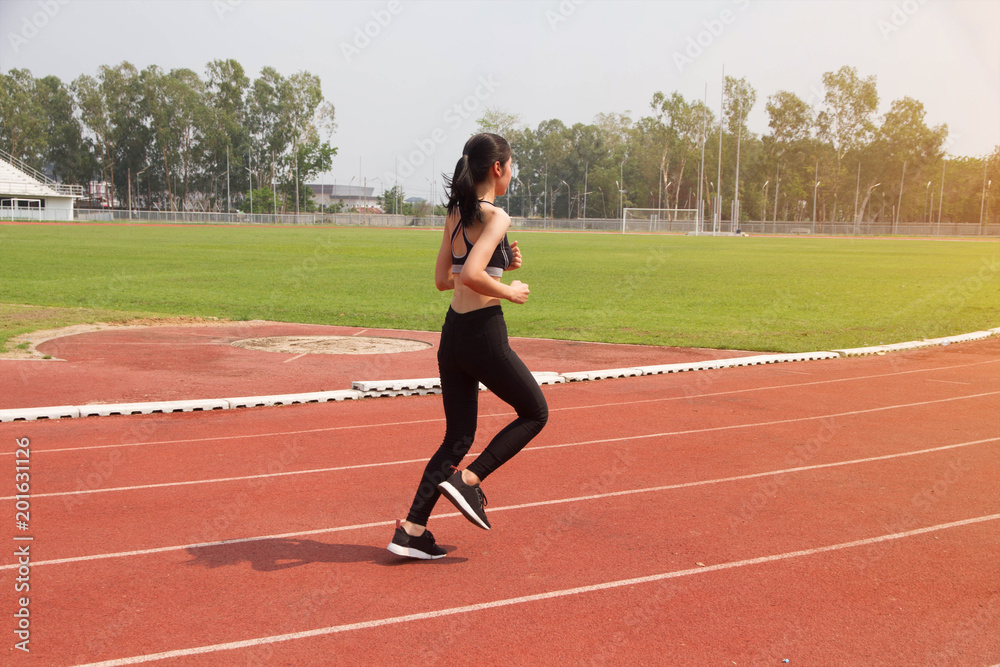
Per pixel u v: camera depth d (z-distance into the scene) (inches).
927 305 677.9
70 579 133.1
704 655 110.0
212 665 105.8
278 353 402.6
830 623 120.1
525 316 575.2
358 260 1173.1
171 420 257.3
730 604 126.3
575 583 134.0
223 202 3905.0
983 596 130.1
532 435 141.8
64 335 450.3
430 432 242.7
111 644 110.9
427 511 141.7
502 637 114.7
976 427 252.1
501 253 133.9
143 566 139.3
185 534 155.4
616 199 4293.8
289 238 1931.6
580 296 725.3
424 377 340.2
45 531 155.9
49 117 3644.2
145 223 3058.6
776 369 367.6
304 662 106.9
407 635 115.0
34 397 289.9
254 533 156.6
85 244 1444.4
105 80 3627.0
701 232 3250.5
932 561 144.8
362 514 168.9
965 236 3474.4
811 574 138.3
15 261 1014.4
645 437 237.0
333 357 392.5
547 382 326.0
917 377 344.8
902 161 3531.0
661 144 3818.9
